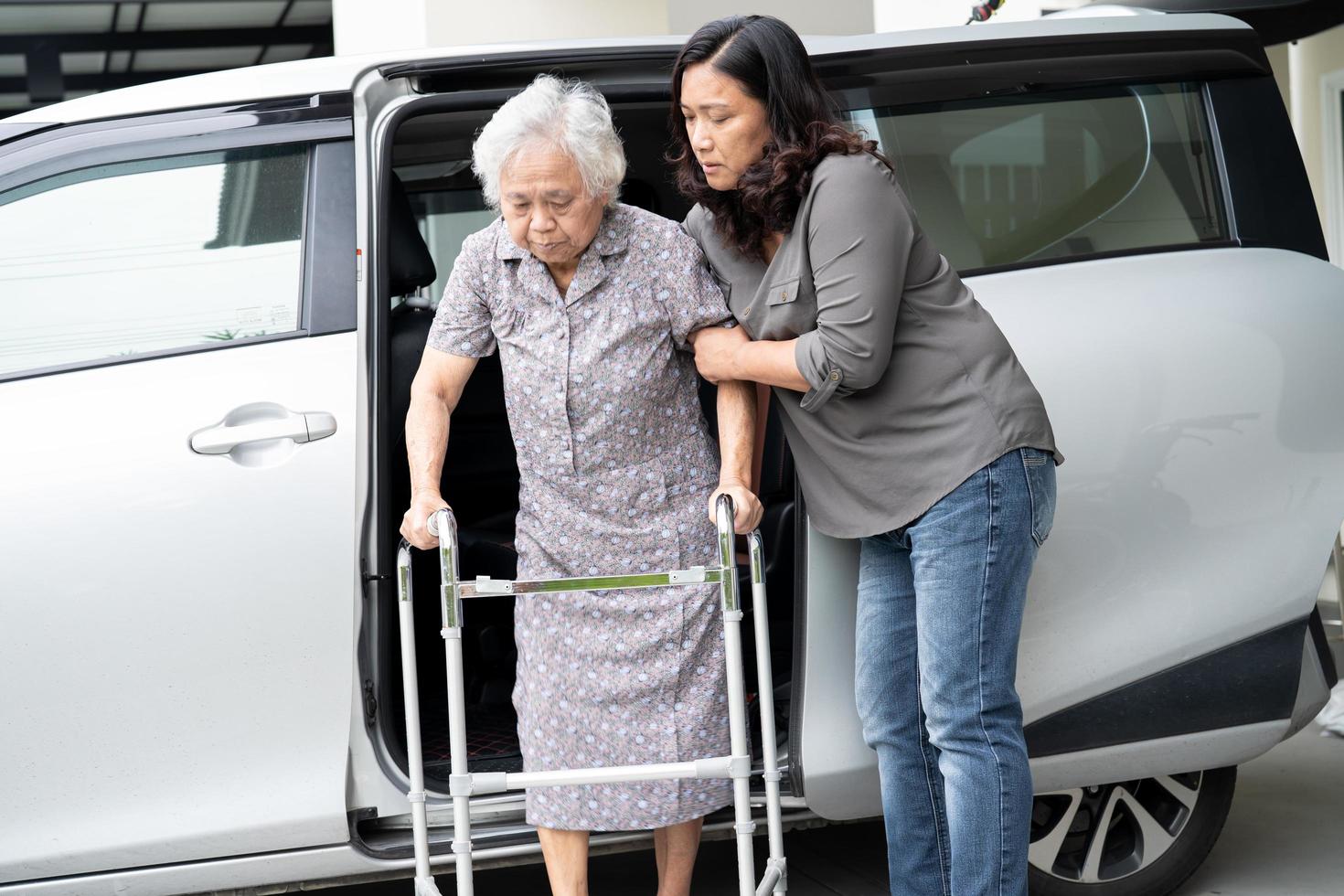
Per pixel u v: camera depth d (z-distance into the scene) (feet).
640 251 7.25
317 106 8.33
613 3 20.06
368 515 7.95
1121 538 8.32
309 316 8.14
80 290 8.09
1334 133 20.45
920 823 7.78
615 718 7.38
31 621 7.65
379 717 8.02
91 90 37.47
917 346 7.07
